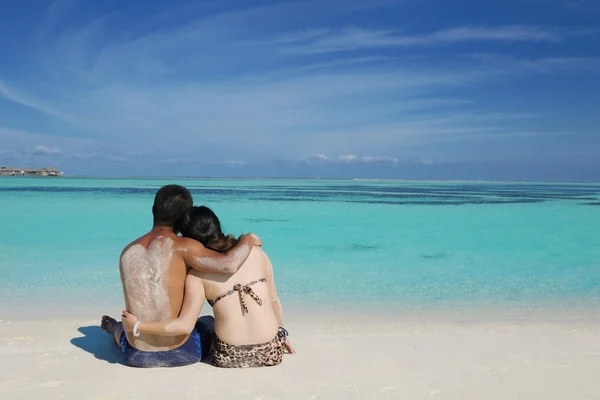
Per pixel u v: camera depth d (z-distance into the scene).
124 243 13.65
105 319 4.82
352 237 16.42
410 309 7.19
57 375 3.95
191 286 4.11
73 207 26.62
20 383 3.75
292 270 10.56
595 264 11.59
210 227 4.16
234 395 3.57
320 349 4.79
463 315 6.80
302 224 20.45
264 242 15.12
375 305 7.44
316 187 82.75
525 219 24.02
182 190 4.27
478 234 17.64
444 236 17.00
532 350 4.80
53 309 6.78
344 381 3.88
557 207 33.81
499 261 11.94
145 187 61.38
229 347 4.14
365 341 5.15
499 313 6.95
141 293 4.06
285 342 4.56
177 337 4.14
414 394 3.63
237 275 4.16
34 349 4.72
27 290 8.02
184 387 3.71
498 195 56.06
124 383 3.78
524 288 8.81
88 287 8.27
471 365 4.30
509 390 3.72
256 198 41.22
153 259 4.06
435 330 5.77
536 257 12.66
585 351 4.77
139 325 3.99
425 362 4.38
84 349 4.71
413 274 10.16
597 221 23.06
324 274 10.11
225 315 4.12
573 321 6.41
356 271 10.48
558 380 3.94
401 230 18.67
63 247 12.89
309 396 3.57
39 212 23.38
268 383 3.81
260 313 4.17
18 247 12.88
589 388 3.77
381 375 4.03
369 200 40.78
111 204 29.22
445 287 8.87
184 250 4.07
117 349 4.71
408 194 56.03
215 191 57.66
